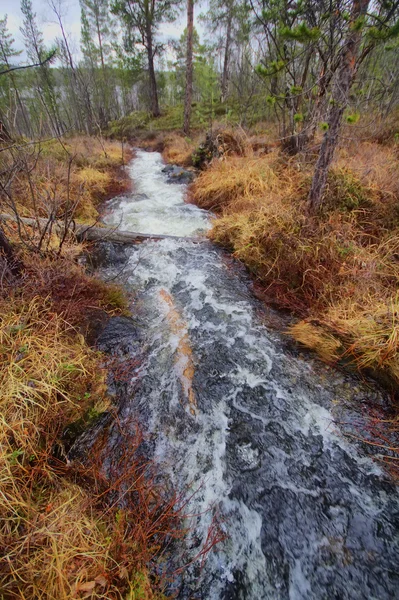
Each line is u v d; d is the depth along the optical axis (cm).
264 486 176
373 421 204
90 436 192
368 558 148
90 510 154
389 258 309
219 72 1534
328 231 340
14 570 119
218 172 602
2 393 176
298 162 481
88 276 311
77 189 503
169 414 214
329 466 184
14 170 289
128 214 516
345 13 246
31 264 271
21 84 1467
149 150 1148
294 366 246
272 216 379
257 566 148
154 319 297
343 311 271
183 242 425
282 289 328
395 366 216
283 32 247
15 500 141
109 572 130
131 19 1384
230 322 294
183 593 139
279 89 523
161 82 1931
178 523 161
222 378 240
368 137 560
